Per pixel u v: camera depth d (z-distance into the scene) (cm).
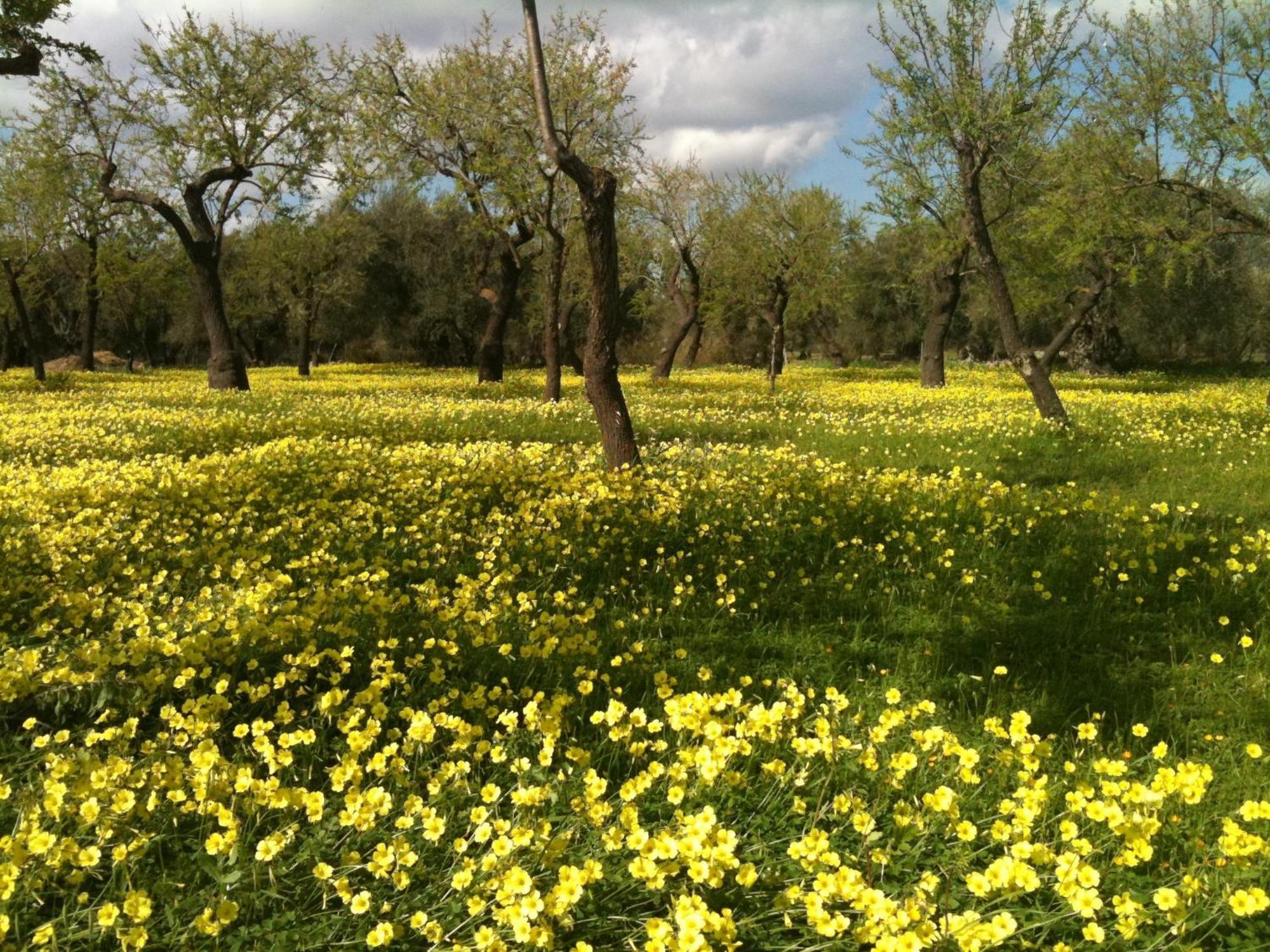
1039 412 1510
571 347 4216
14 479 892
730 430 1518
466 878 277
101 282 3581
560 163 910
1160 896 259
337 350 5500
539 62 889
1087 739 417
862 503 830
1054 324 4334
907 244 3064
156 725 416
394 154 2159
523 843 289
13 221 2947
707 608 599
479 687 410
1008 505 831
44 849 276
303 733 361
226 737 403
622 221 2850
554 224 2095
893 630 568
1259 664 507
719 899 292
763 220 3288
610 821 339
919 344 5478
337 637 494
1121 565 666
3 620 521
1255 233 1667
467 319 4856
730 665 514
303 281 3734
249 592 526
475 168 2097
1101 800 339
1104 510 838
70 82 2328
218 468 957
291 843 319
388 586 617
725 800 352
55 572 608
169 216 2353
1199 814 353
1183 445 1277
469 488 895
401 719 430
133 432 1374
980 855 322
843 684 500
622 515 759
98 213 3142
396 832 326
